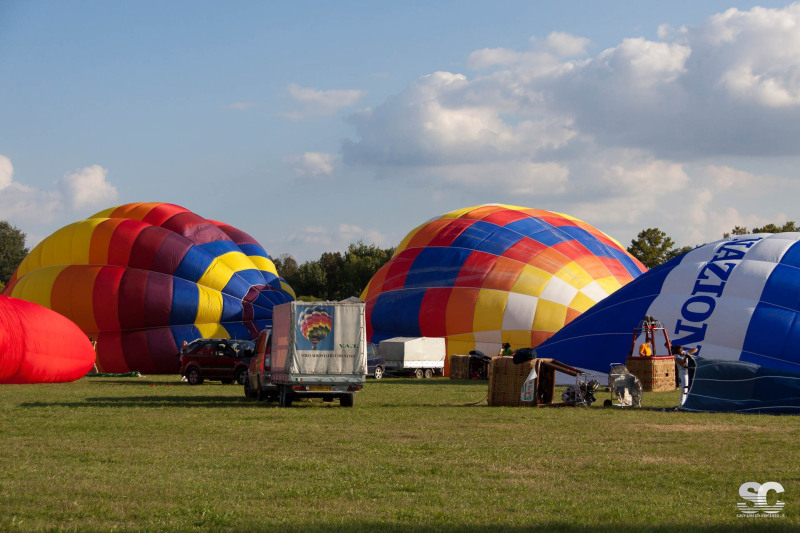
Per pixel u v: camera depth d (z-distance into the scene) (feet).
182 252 140.77
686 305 90.84
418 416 63.21
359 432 52.13
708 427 56.34
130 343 135.85
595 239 150.61
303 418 60.85
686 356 73.10
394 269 152.56
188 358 112.06
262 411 66.80
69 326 110.73
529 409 70.59
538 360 74.02
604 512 28.73
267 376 77.30
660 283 96.07
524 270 139.13
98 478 34.60
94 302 135.03
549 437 50.08
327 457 41.22
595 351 96.27
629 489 33.24
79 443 46.09
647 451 44.06
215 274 142.20
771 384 69.00
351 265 376.68
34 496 30.73
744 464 39.68
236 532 25.48
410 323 144.97
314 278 380.99
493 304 137.08
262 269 166.50
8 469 36.96
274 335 76.28
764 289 87.45
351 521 27.09
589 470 37.76
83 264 139.44
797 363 81.10
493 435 51.03
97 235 140.15
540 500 30.86
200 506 29.09
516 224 149.07
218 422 57.41
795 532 26.03
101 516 27.61
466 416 63.41
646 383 89.71
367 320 152.05
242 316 142.72
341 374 71.72
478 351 134.51
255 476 35.53
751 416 65.00
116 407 69.72
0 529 25.63
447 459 40.86
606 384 93.71
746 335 84.69
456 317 139.64
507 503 30.30
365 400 81.05
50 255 142.41
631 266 149.79
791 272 88.38
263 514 28.14
